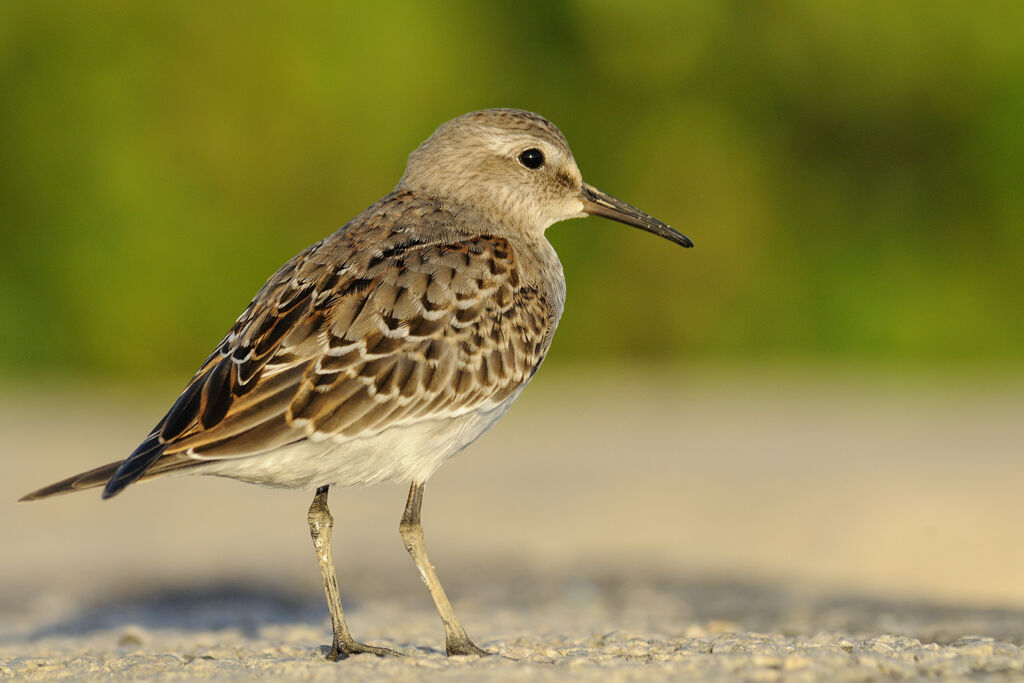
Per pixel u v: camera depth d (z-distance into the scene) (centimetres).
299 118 2258
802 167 2436
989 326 2364
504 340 671
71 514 1435
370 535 1292
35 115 2245
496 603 998
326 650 699
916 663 586
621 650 667
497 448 1759
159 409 2006
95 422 1905
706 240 2369
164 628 908
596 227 2344
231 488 1602
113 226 2225
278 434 616
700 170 2384
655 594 1011
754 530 1241
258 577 1124
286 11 2262
